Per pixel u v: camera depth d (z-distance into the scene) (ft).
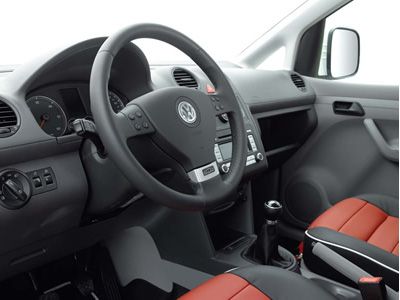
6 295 4.04
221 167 3.14
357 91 5.33
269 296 2.85
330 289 3.84
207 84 4.42
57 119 3.36
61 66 3.26
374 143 5.15
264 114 5.04
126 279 4.53
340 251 3.71
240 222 5.03
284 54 6.31
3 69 4.32
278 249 4.50
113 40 2.69
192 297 2.90
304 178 5.66
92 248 4.53
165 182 3.31
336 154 5.49
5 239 2.99
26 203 2.95
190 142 2.79
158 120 2.69
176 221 4.57
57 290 4.37
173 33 3.05
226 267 4.40
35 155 3.04
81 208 3.35
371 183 5.26
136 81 3.66
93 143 2.96
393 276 3.40
